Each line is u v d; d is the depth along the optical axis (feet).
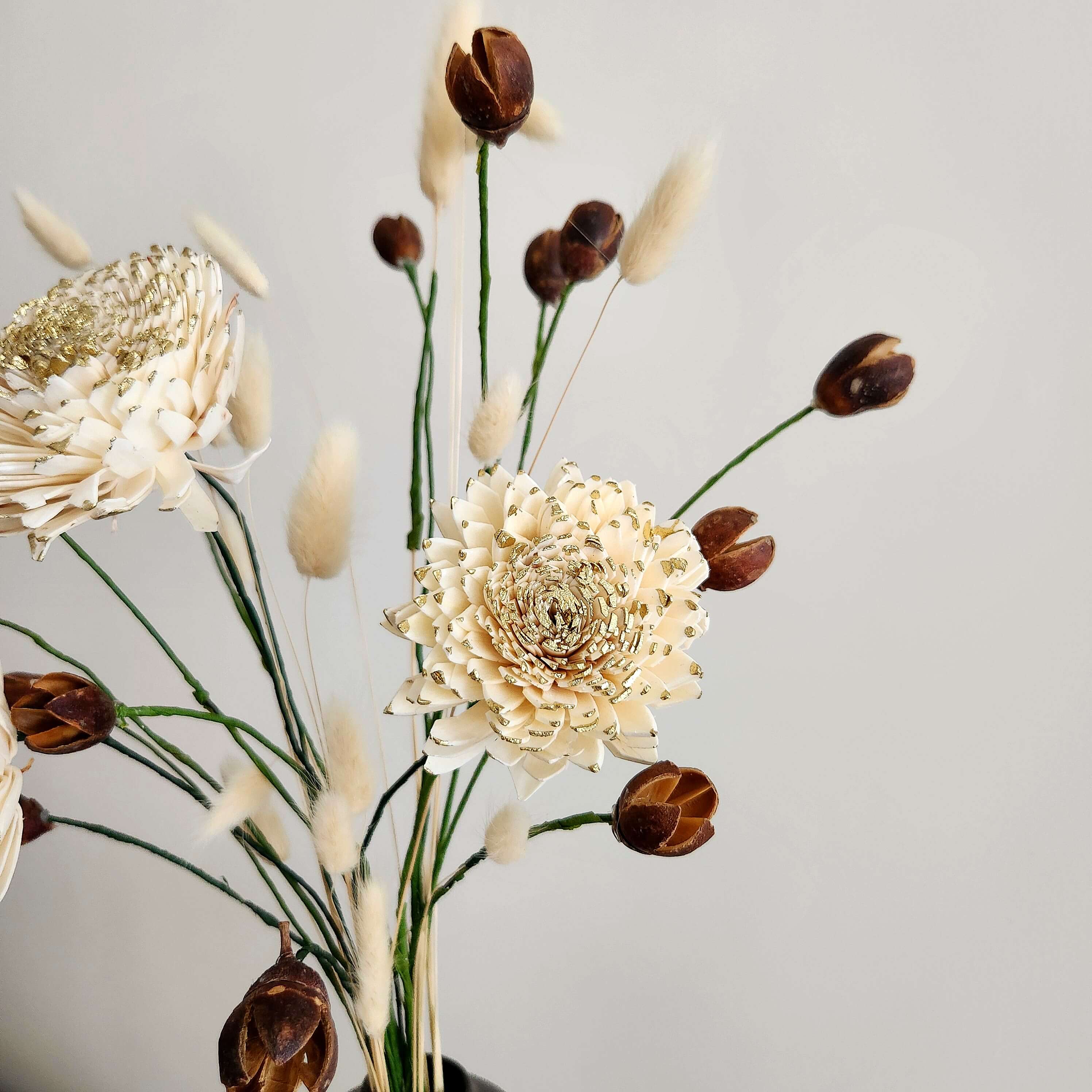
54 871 2.77
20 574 2.61
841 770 2.16
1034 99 1.89
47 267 2.49
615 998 2.35
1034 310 1.94
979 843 2.09
